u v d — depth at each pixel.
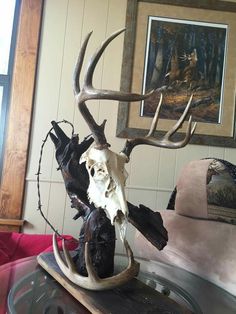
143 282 0.98
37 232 1.79
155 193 1.85
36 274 1.02
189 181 1.31
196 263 1.16
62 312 0.80
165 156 1.86
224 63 1.88
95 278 0.84
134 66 1.84
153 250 1.39
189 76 1.87
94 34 1.86
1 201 1.77
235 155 1.88
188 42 1.87
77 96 0.77
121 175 0.82
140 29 1.86
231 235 1.11
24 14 1.82
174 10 1.88
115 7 1.88
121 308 0.76
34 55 1.82
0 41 1.91
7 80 1.88
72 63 1.85
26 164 1.79
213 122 1.87
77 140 0.96
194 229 1.24
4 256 1.49
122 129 1.82
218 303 0.94
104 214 0.90
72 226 1.80
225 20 1.89
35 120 1.82
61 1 1.86
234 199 1.18
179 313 0.78
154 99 1.85
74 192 0.95
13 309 0.81
